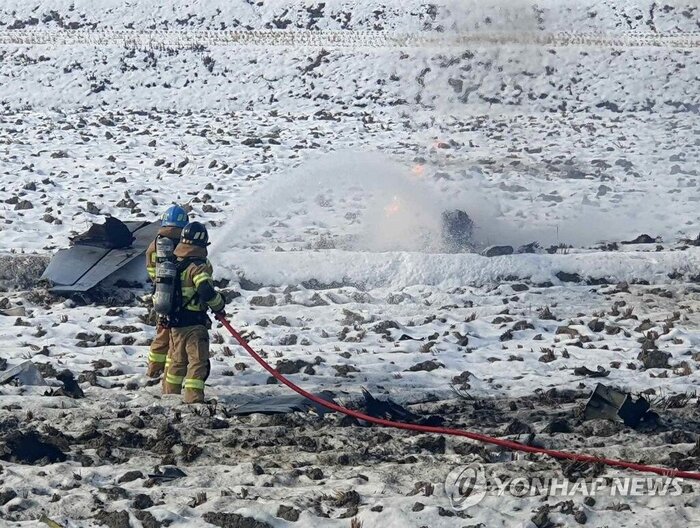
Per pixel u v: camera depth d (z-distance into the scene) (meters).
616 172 65.69
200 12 123.50
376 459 21.53
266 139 78.31
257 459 21.22
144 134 81.69
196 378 25.12
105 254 37.97
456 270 38.97
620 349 31.02
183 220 26.38
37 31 119.94
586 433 23.20
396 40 113.06
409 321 34.00
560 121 90.38
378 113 94.56
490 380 27.88
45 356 29.03
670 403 25.50
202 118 93.44
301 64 106.75
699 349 30.66
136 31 120.00
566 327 33.09
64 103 100.94
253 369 28.62
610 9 120.62
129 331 32.19
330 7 123.00
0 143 75.88
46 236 45.66
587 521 17.89
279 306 35.81
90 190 58.06
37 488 19.20
